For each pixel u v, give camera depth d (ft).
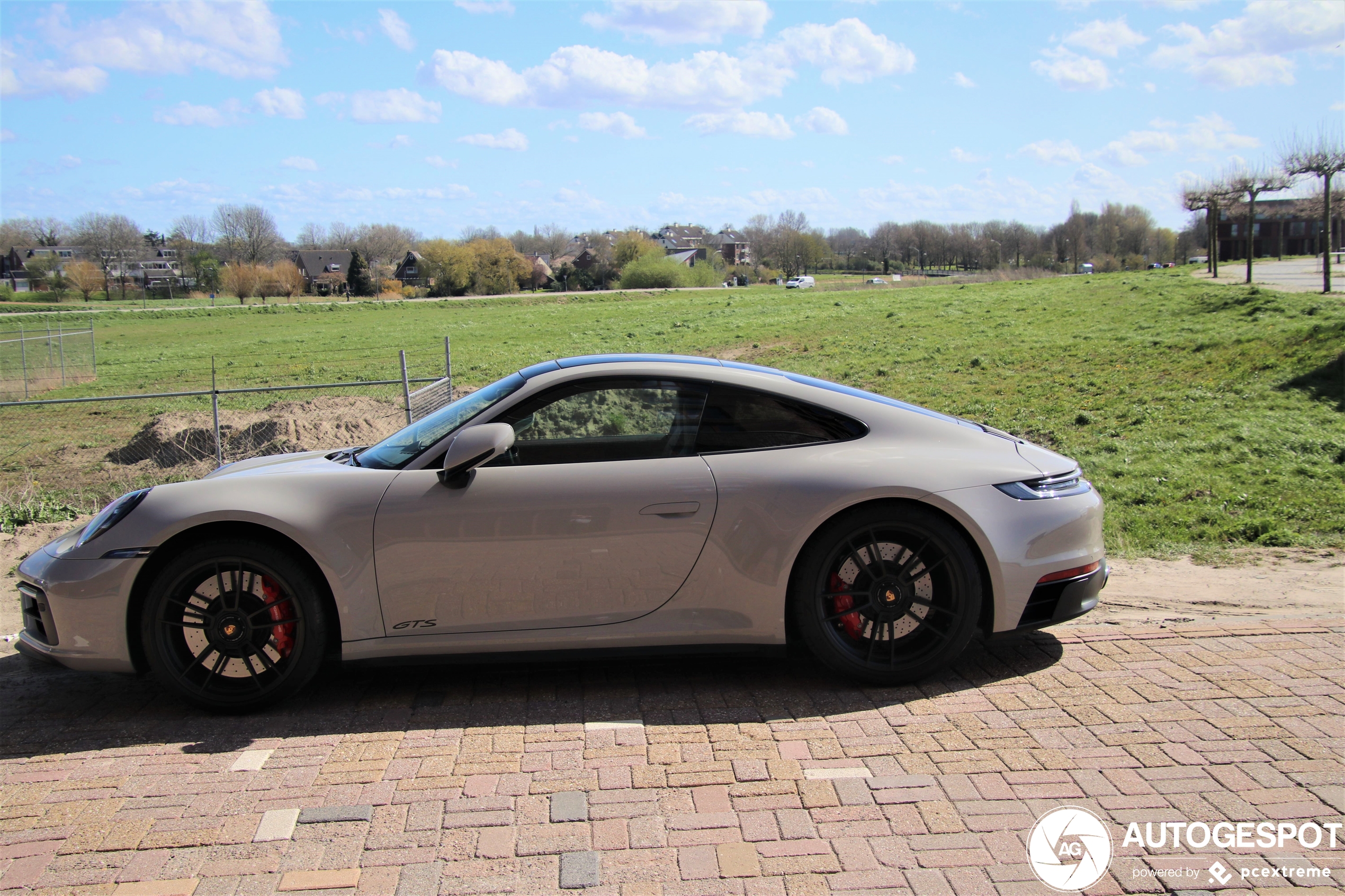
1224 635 12.38
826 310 117.50
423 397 34.24
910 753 9.18
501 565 10.55
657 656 10.89
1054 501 11.05
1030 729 9.65
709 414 11.12
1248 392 36.91
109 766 9.41
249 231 399.65
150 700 11.44
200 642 10.78
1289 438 28.12
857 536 10.71
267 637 10.71
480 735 9.88
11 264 423.64
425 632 10.71
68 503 27.37
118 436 47.50
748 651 10.92
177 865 7.47
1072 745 9.25
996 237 428.56
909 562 10.84
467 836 7.78
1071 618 11.20
